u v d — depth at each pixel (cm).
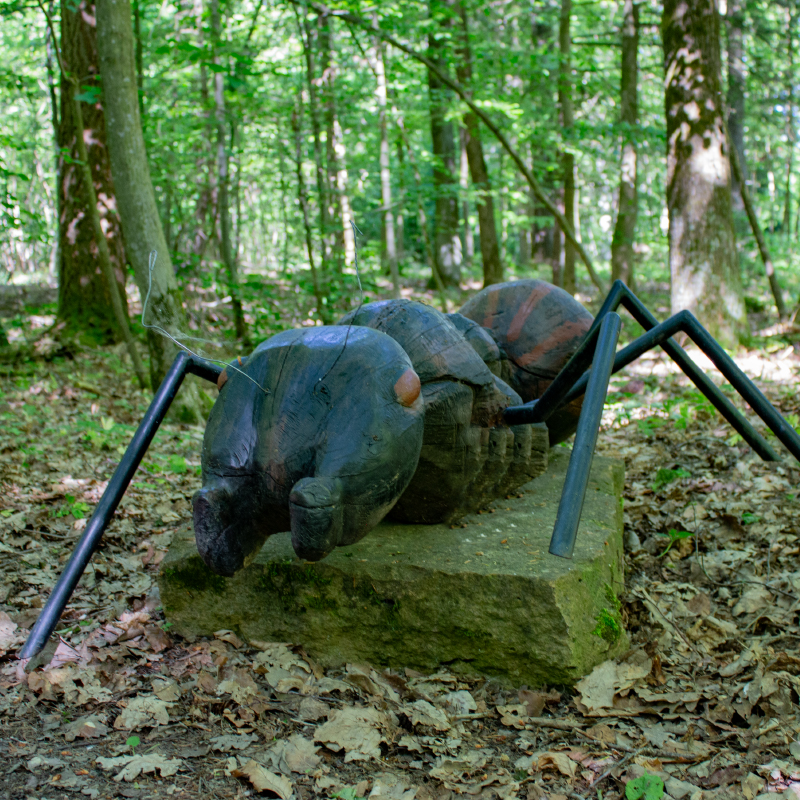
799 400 719
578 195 2609
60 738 259
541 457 408
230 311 1204
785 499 492
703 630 345
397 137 1348
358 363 255
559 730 275
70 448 598
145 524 470
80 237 1002
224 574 249
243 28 1220
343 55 1183
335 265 985
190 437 663
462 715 283
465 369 323
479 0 1253
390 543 334
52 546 424
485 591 300
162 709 276
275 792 235
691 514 483
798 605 363
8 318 1115
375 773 250
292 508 228
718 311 991
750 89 1834
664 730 275
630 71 1355
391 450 250
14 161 1564
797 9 1883
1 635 321
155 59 1147
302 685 299
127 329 800
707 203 991
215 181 1283
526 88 1346
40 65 1508
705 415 683
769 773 247
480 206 1526
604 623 311
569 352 431
